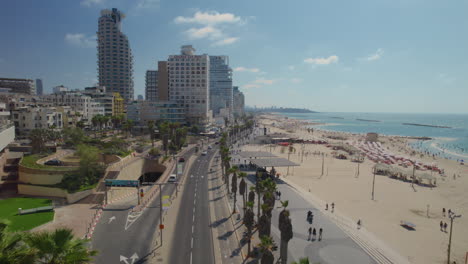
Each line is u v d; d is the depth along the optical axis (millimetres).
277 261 39625
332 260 40938
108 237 45812
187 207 61062
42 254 21109
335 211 62844
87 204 60969
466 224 58062
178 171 83875
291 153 151750
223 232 48469
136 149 113312
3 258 19344
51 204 59312
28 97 147625
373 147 179625
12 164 78875
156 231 48438
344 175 102562
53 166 72500
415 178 98188
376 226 55594
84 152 71062
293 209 62125
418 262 42375
